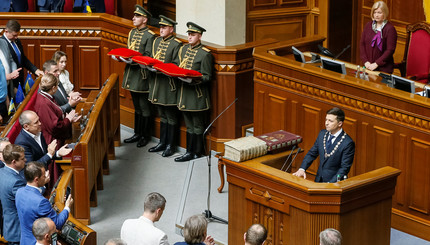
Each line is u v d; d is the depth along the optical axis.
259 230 8.10
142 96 15.17
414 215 11.47
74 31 16.34
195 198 12.74
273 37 15.97
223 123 14.52
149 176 14.05
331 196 9.13
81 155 11.84
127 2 18.28
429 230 11.28
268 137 10.52
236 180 10.04
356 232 9.49
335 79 11.99
